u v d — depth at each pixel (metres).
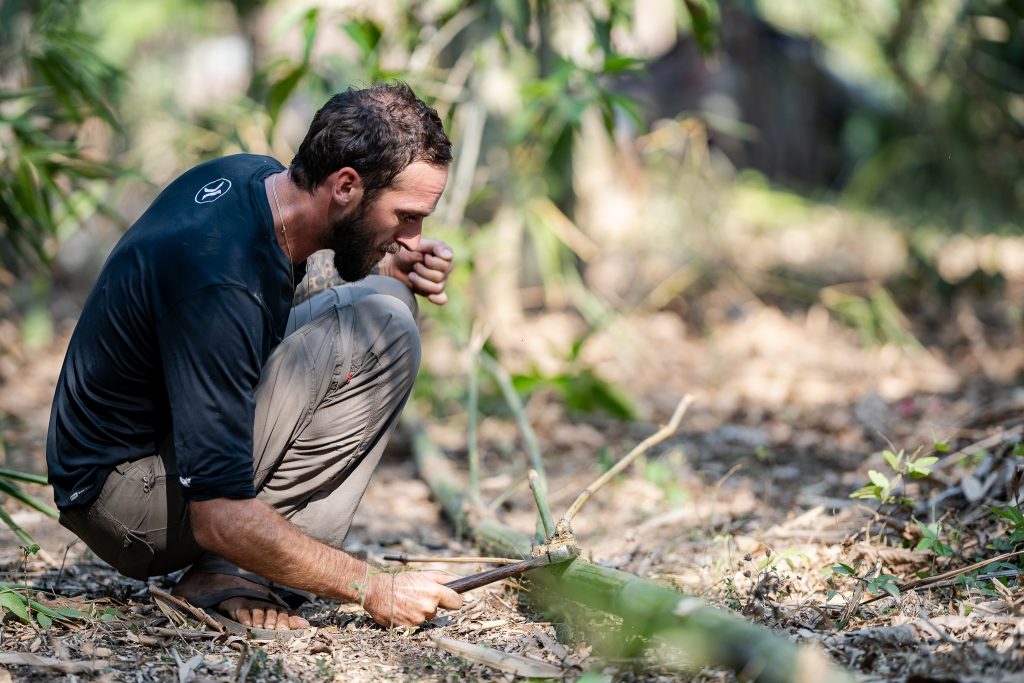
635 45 10.59
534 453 6.56
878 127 15.62
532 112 7.99
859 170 16.33
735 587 4.69
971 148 12.20
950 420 7.61
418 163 3.96
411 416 8.16
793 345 10.80
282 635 4.30
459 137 9.09
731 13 13.61
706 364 10.23
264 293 3.96
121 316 4.01
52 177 7.25
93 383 4.13
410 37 8.56
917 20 11.62
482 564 5.38
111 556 4.42
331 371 4.31
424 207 4.04
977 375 9.38
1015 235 12.59
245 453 3.92
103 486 4.21
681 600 3.78
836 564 4.68
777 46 14.57
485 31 8.35
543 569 4.41
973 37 11.12
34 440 7.89
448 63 11.09
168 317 3.87
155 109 12.75
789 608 4.34
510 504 6.72
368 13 7.96
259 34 14.14
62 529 5.89
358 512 6.59
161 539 4.33
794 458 7.22
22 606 4.28
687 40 13.96
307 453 4.39
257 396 4.23
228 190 4.05
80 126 8.01
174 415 3.88
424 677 3.94
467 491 6.48
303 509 4.51
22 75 8.33
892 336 10.32
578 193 12.17
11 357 10.20
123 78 8.31
